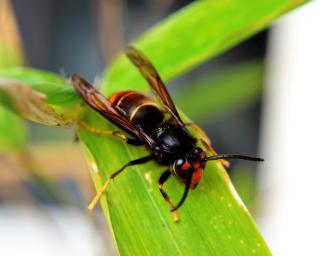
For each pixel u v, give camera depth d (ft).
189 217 0.77
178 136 0.81
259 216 1.05
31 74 0.79
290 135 1.21
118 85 0.84
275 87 1.17
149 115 0.82
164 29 0.83
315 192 1.17
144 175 0.80
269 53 1.20
